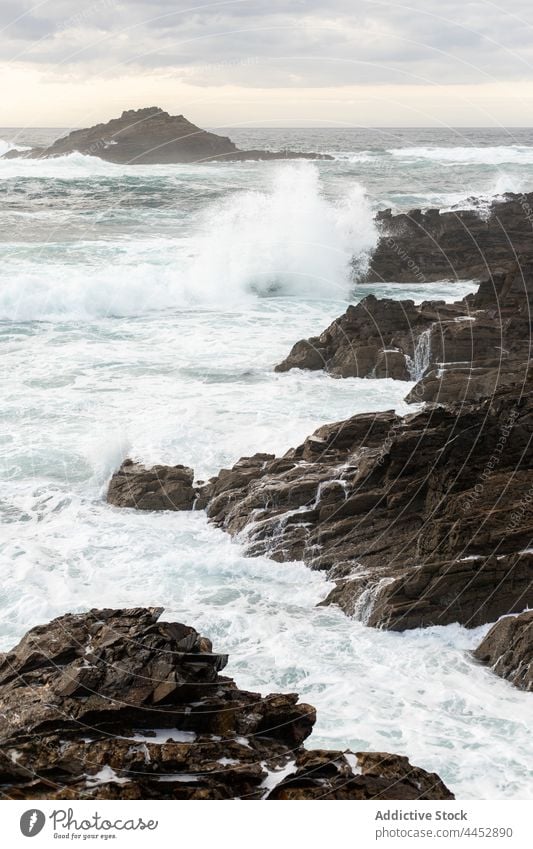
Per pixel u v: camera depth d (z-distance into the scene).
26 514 19.34
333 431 20.52
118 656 9.93
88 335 33.09
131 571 17.14
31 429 23.42
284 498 18.77
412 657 14.62
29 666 10.16
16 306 35.09
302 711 9.80
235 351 31.19
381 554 17.12
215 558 17.55
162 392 26.56
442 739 12.44
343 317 29.89
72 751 9.08
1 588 16.12
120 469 20.80
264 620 15.56
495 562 15.86
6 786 8.77
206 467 21.53
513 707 13.34
